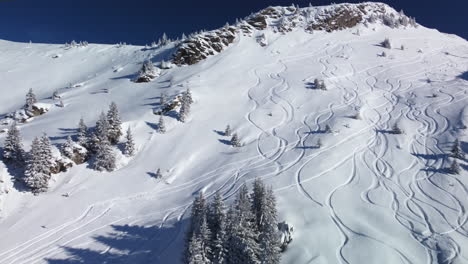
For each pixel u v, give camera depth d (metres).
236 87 66.50
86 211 34.84
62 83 90.06
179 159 43.94
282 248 24.12
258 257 22.95
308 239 24.92
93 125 50.16
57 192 37.47
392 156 38.56
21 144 39.69
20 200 35.72
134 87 71.69
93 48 121.38
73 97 70.12
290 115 54.41
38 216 33.75
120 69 90.19
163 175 41.06
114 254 28.05
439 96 54.56
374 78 68.50
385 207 29.48
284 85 66.56
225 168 41.09
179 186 39.19
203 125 51.97
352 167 36.94
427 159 37.44
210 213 24.89
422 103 52.94
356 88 63.06
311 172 36.22
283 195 31.92
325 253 23.70
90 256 28.02
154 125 51.09
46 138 38.84
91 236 30.89
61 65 104.25
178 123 52.00
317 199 30.94
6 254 28.61
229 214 23.62
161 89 66.50
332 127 46.69
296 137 46.47
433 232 26.12
